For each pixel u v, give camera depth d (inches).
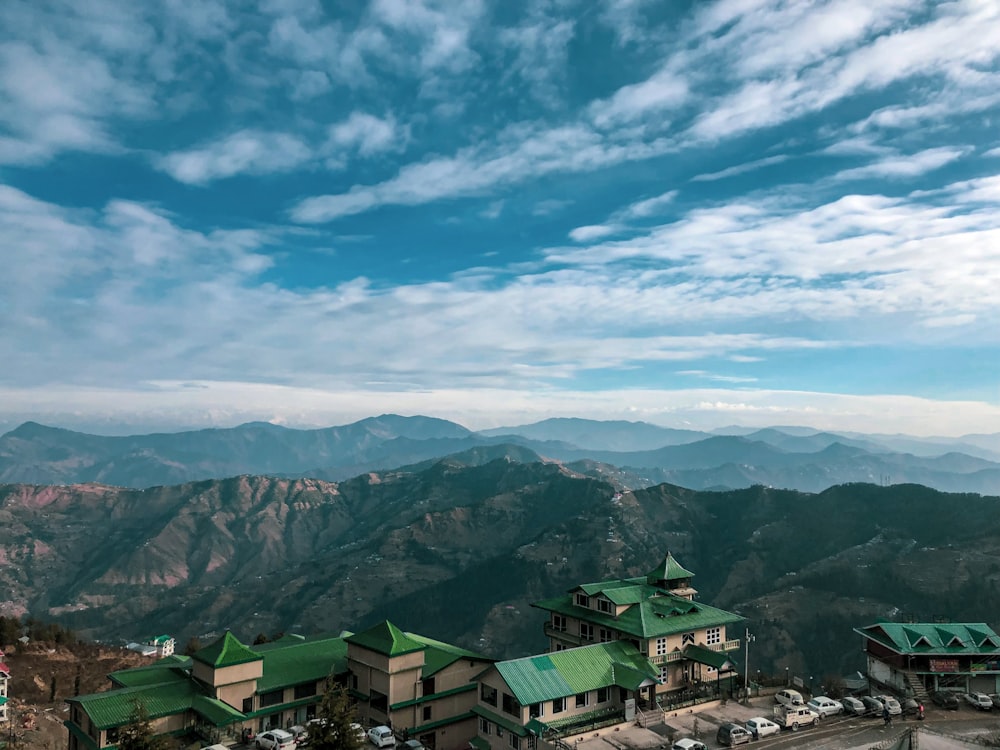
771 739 2333.9
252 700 2596.0
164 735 2180.1
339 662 2950.3
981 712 2591.0
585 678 2610.7
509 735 2512.3
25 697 4377.5
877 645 2967.5
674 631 2915.8
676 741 2331.4
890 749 2161.7
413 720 2731.3
